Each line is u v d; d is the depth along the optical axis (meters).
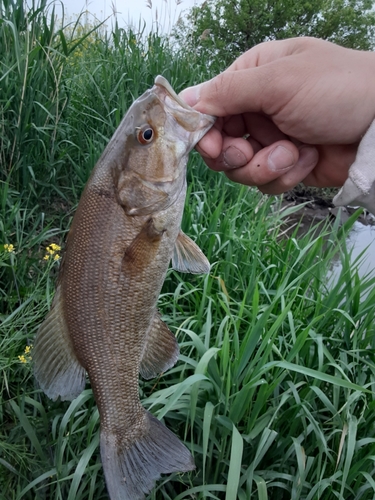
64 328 0.20
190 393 0.27
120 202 0.19
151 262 0.20
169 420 0.30
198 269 0.22
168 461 0.20
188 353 0.34
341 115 0.22
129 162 0.19
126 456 0.20
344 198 0.22
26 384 0.30
